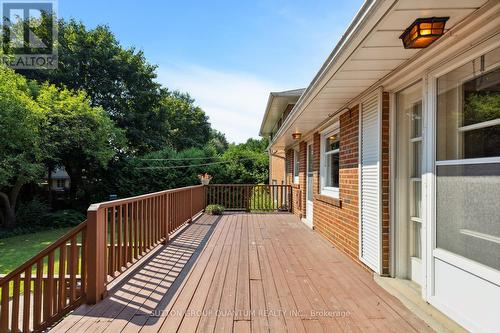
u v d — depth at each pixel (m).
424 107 2.73
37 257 2.90
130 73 20.09
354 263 4.16
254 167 17.66
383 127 3.48
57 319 2.86
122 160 15.75
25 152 11.16
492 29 2.00
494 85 2.05
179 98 37.25
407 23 2.08
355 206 4.23
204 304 2.81
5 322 2.96
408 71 2.91
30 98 11.46
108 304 2.79
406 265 3.39
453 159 2.39
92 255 2.81
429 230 2.62
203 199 10.05
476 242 2.14
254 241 5.55
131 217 3.85
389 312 2.65
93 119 13.40
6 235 10.76
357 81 3.41
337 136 5.60
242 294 3.05
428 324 2.41
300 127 6.76
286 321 2.49
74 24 18.69
